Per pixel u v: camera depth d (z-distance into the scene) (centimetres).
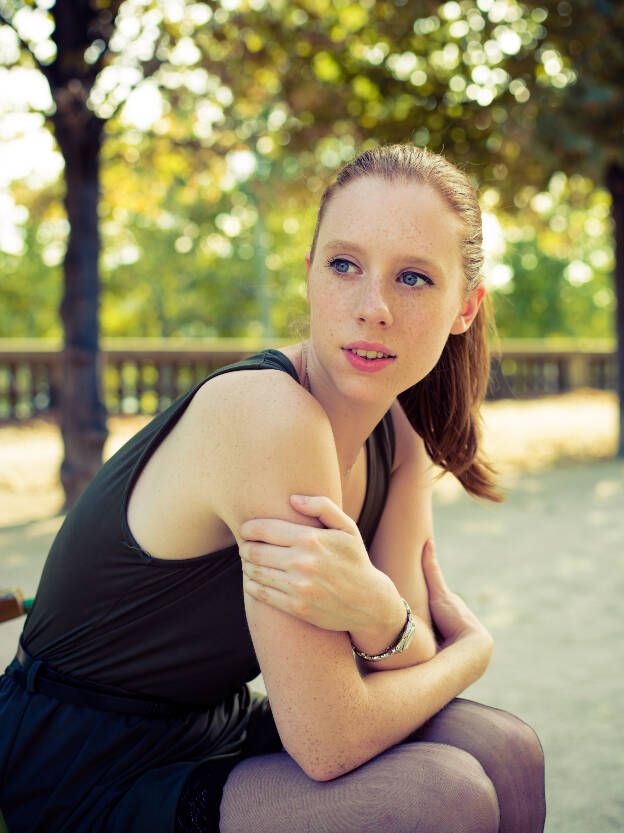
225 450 120
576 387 1991
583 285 4116
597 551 520
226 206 2848
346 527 120
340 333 125
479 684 307
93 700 132
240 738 154
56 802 129
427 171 127
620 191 974
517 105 806
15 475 830
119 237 3022
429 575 169
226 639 132
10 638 336
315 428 122
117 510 127
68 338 660
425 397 167
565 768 240
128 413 1447
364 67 823
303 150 870
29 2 627
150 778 129
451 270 127
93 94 652
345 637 124
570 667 323
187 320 3475
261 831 120
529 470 877
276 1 784
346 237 124
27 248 3378
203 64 724
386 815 114
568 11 762
